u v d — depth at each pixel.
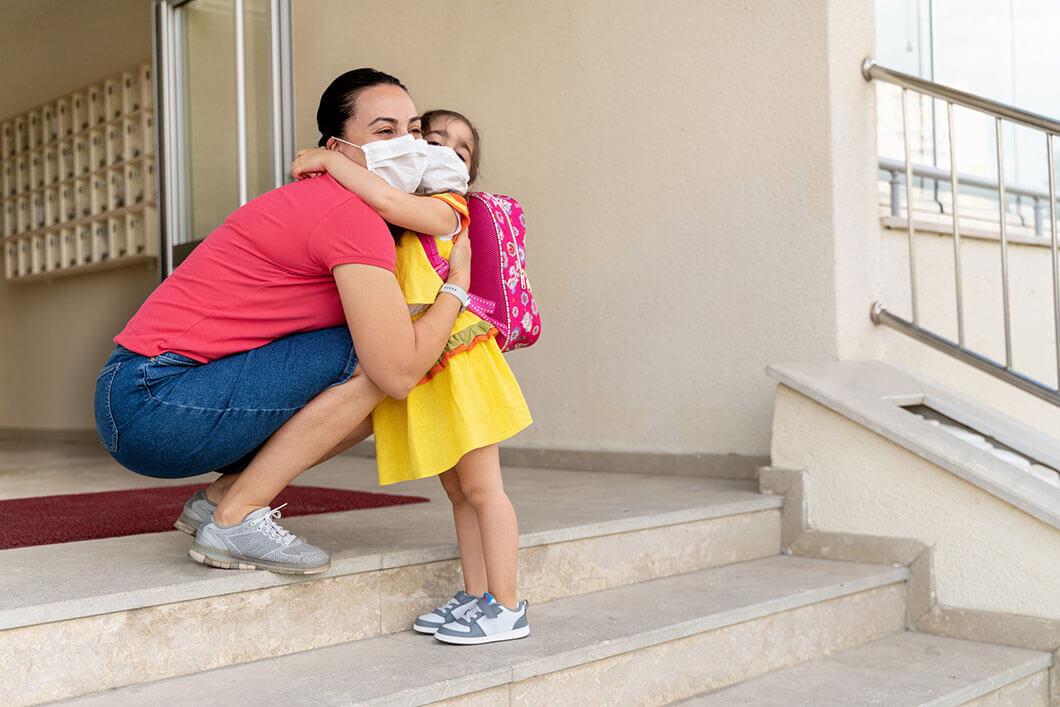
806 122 2.98
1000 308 3.72
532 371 3.72
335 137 1.67
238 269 1.61
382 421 1.74
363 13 4.27
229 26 3.55
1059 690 2.23
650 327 3.36
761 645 2.09
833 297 2.93
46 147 5.76
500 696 1.59
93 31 5.44
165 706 1.39
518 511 2.41
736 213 3.14
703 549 2.47
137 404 1.58
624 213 3.42
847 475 2.61
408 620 1.85
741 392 3.13
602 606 2.04
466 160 1.88
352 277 1.54
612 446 3.47
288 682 1.51
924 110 3.92
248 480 1.65
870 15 3.06
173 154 3.74
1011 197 4.21
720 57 3.17
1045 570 2.27
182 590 1.54
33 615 1.39
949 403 2.76
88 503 2.62
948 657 2.22
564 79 3.57
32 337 6.11
